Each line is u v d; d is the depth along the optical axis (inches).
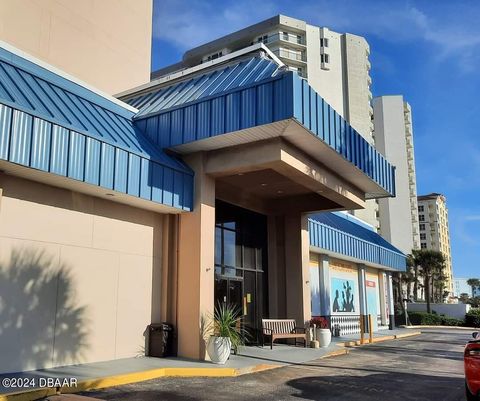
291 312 772.6
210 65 626.2
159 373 438.3
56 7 726.5
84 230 479.5
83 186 450.9
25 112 384.8
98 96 536.1
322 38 3346.5
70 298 458.3
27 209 427.8
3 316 400.5
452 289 6697.8
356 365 573.0
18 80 425.1
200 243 554.3
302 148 568.7
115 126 514.6
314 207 772.6
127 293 521.0
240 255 741.3
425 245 5797.2
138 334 529.3
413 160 4842.5
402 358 676.1
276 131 511.2
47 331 434.0
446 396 397.4
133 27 890.1
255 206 765.9
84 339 468.1
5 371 397.1
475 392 351.9
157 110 576.4
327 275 1016.2
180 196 548.7
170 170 538.9
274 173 634.2
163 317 556.7
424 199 5890.8
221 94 526.3
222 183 683.4
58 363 441.1
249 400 354.0
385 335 1143.6
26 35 671.1
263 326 699.4
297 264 783.7
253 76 535.2
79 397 328.2
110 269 504.4
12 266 411.2
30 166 383.6
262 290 789.2
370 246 1190.3
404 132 4254.4
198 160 575.8
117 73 841.5
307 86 506.9
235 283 721.0
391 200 4062.5
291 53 3235.7
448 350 826.2
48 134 402.0
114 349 499.8
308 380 452.4
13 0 654.5
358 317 1197.7
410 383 456.4
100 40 809.5
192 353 530.6
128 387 384.2
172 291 563.5
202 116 536.4
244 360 541.6
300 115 484.1
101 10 816.3
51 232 447.2
